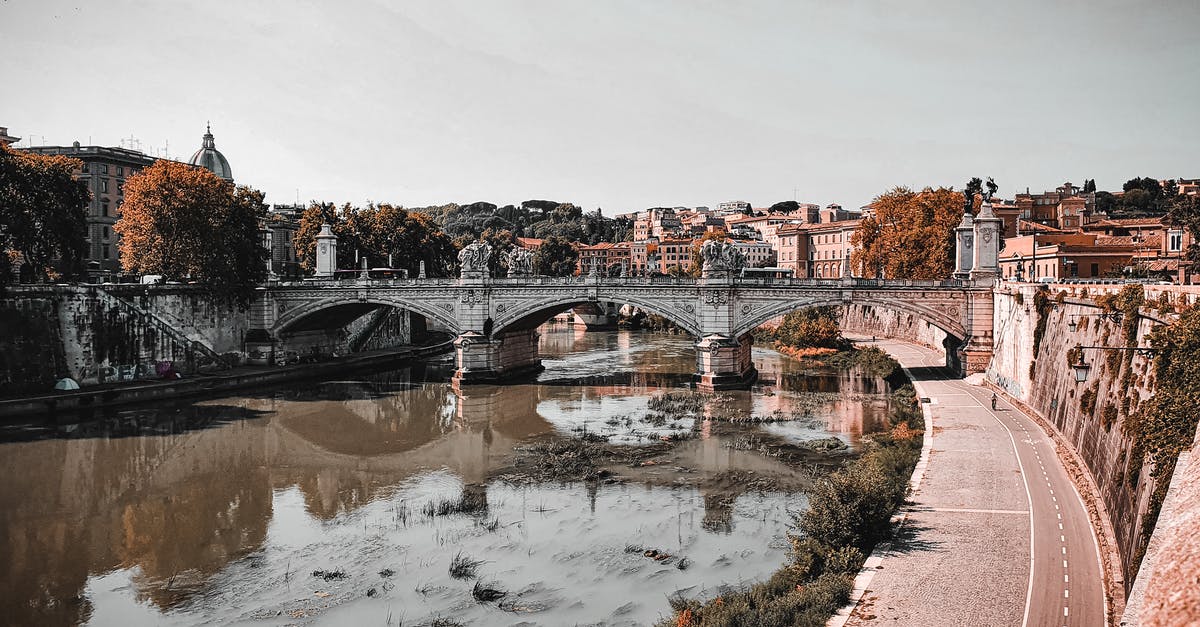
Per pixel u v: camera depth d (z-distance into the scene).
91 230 127.25
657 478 56.88
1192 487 21.45
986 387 79.81
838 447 63.91
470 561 42.97
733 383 92.25
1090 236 110.94
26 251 83.75
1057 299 61.28
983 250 88.25
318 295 104.25
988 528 38.69
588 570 41.34
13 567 43.59
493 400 88.19
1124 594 30.47
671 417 77.00
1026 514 40.47
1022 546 36.38
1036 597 31.42
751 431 70.38
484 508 51.47
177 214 95.38
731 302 92.81
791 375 102.50
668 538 45.38
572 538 45.78
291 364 106.75
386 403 88.06
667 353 130.50
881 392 89.06
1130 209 194.75
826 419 74.75
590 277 95.88
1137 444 35.00
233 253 100.69
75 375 83.38
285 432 74.50
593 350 135.75
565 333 171.25
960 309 88.56
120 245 107.06
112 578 42.12
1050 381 59.75
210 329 99.62
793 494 52.56
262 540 46.97
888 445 61.00
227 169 160.88
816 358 118.56
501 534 46.81
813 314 142.62
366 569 42.44
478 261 99.00
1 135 126.56
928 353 114.38
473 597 38.75
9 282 80.06
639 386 95.81
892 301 89.44
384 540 46.41
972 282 87.88
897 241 109.50
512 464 61.72
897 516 40.72
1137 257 97.31
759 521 47.69
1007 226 145.38
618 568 41.44
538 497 53.38
